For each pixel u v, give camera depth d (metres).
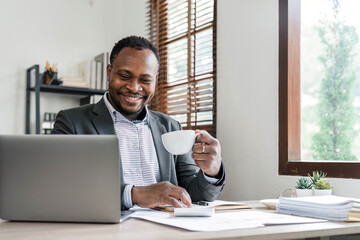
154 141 1.65
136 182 1.57
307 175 1.96
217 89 2.59
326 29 2.27
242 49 2.39
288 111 2.08
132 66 1.55
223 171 1.43
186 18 3.01
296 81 2.12
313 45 2.31
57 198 1.00
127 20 3.73
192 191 1.50
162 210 1.22
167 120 1.78
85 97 3.55
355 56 2.14
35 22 3.42
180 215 1.09
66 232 0.88
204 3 2.76
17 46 3.34
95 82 3.42
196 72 2.87
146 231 0.88
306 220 1.02
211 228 0.90
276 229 0.90
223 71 2.54
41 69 3.42
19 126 3.31
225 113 2.51
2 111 3.26
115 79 1.57
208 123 2.77
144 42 1.60
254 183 2.26
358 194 1.74
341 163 1.82
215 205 1.30
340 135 2.18
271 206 1.29
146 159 1.61
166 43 3.21
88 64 3.39
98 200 0.99
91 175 1.00
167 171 1.62
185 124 3.04
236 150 2.40
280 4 2.14
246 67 2.35
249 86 2.33
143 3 3.53
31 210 1.01
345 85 2.17
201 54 2.78
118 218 0.99
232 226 0.92
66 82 3.28
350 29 2.16
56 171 1.00
